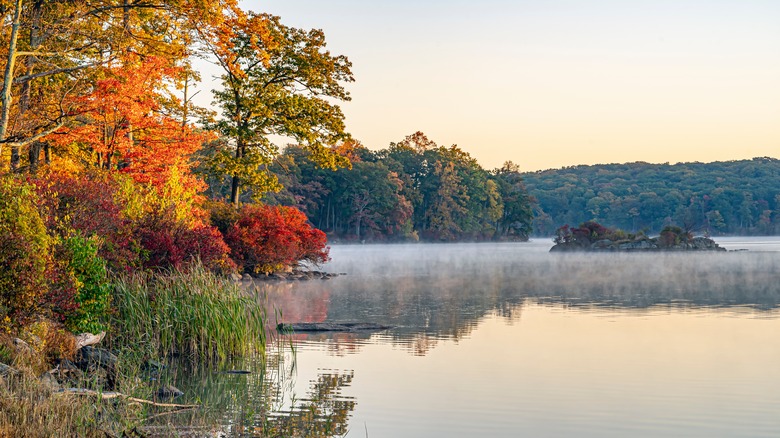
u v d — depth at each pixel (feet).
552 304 99.76
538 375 51.01
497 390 46.65
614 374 51.65
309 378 50.16
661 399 44.34
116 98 86.07
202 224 103.24
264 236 146.72
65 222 55.16
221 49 87.86
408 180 492.54
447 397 44.73
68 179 62.64
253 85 142.92
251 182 148.15
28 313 43.93
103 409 37.70
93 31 86.02
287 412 41.22
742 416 40.57
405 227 469.16
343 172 434.30
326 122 148.05
